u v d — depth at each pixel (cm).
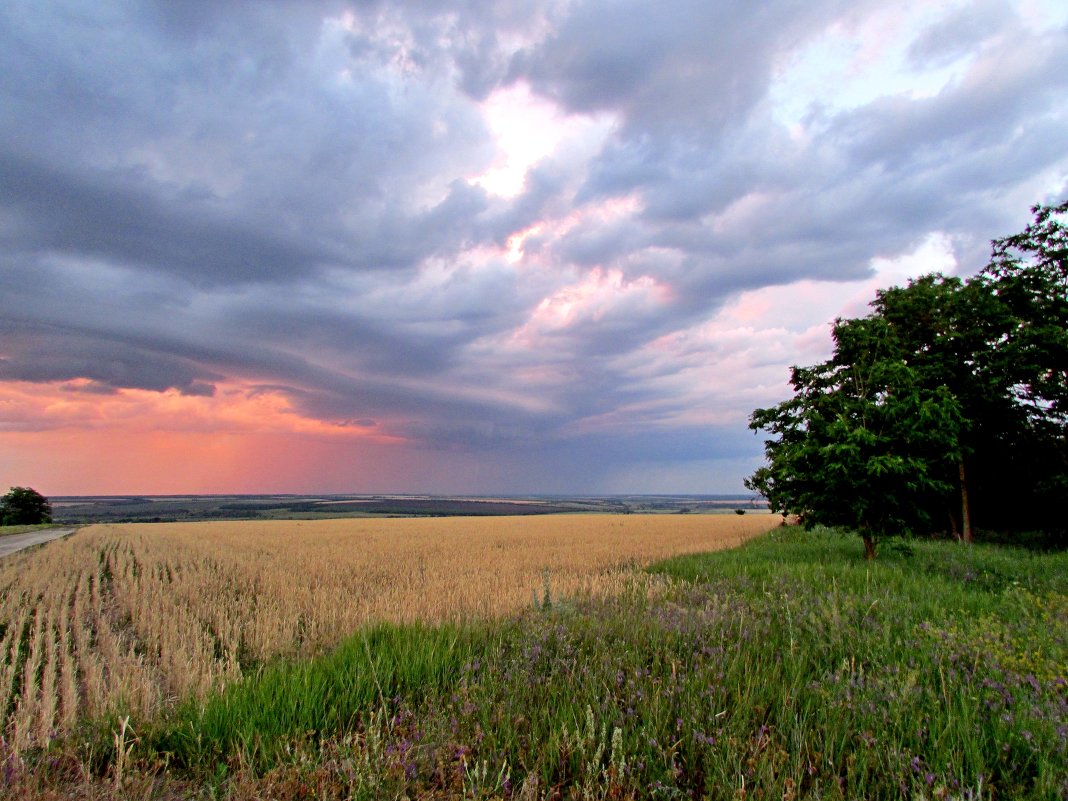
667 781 334
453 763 363
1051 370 1994
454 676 540
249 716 446
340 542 3167
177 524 6638
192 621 996
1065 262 1962
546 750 373
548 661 557
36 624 1007
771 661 539
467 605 934
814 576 1070
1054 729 370
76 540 3797
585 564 1811
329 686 505
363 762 354
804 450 1288
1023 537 2256
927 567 1226
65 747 427
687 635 615
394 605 993
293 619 958
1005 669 492
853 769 331
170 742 438
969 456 2050
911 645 575
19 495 8169
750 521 5934
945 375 2058
